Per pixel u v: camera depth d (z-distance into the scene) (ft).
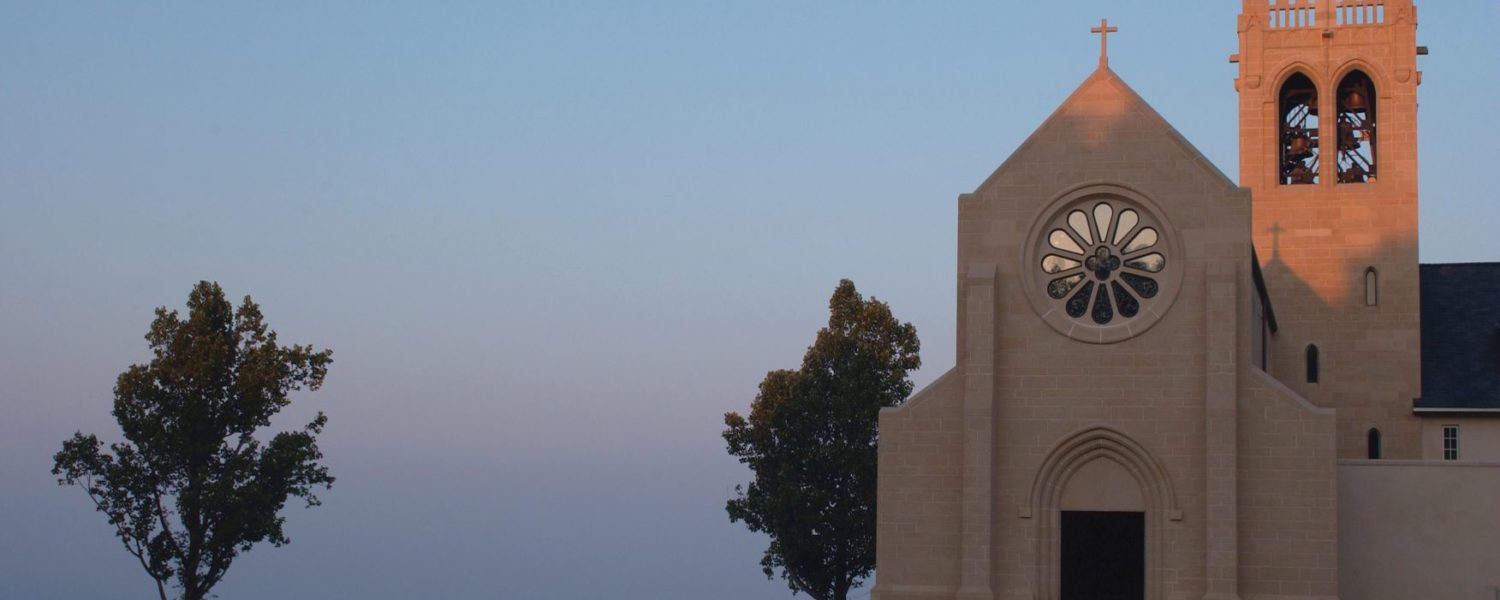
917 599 146.41
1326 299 187.42
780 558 217.15
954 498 147.23
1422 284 196.24
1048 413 146.61
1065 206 149.69
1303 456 141.28
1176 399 144.25
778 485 217.77
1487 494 148.15
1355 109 192.85
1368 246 187.21
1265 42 193.67
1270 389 142.51
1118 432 144.77
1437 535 148.66
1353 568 149.79
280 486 182.91
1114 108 149.89
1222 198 145.89
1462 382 182.09
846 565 216.95
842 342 223.51
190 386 182.70
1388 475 150.41
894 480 148.77
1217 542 139.64
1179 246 146.41
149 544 179.93
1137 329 145.69
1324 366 185.98
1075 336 146.82
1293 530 140.67
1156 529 143.43
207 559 180.24
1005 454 146.92
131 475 179.83
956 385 148.66
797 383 221.87
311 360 190.60
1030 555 144.87
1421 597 148.15
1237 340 143.43
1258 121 192.54
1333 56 191.21
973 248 150.71
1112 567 144.77
